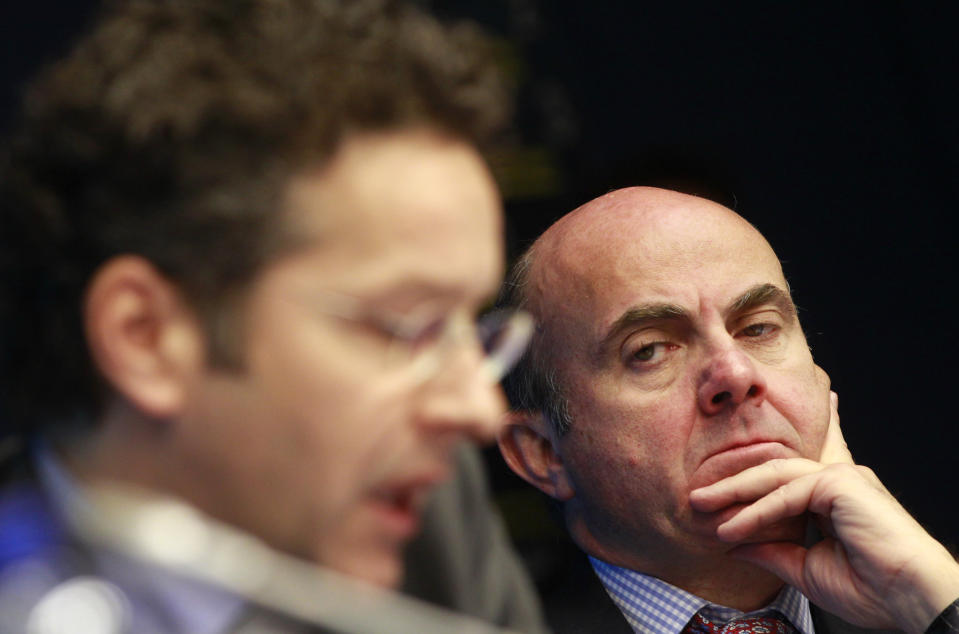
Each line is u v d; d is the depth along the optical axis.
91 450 3.06
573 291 5.73
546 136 9.86
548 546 7.38
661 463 5.47
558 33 10.12
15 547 3.09
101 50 3.03
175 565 2.88
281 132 2.87
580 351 5.66
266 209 2.85
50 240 2.95
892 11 10.71
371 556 3.04
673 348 5.58
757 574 5.70
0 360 3.09
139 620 3.04
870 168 10.64
